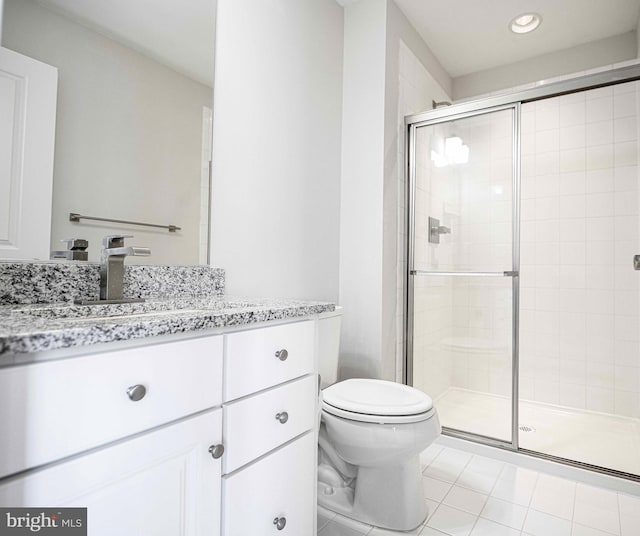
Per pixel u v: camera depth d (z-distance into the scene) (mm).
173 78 1330
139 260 1231
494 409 2137
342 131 2242
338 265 2215
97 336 581
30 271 961
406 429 1343
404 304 2328
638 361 2352
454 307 2234
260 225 1658
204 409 780
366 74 2174
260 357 920
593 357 2477
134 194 1219
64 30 1062
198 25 1413
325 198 2094
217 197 1473
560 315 2574
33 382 531
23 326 604
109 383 617
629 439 2115
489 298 2143
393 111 2207
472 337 2193
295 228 1865
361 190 2168
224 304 1162
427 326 2299
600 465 1808
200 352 769
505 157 2080
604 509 1542
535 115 2627
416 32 2479
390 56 2170
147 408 671
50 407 547
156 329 665
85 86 1105
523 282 2693
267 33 1703
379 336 2084
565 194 2545
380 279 2090
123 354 636
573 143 2506
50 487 545
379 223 2102
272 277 1721
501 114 2090
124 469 635
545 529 1417
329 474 1648
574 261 2527
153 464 683
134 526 652
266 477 931
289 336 1021
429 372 2303
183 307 1124
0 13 937
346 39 2260
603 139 2416
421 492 1475
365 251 2143
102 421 607
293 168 1854
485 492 1665
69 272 1034
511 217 2074
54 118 1039
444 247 2254
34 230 995
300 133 1901
